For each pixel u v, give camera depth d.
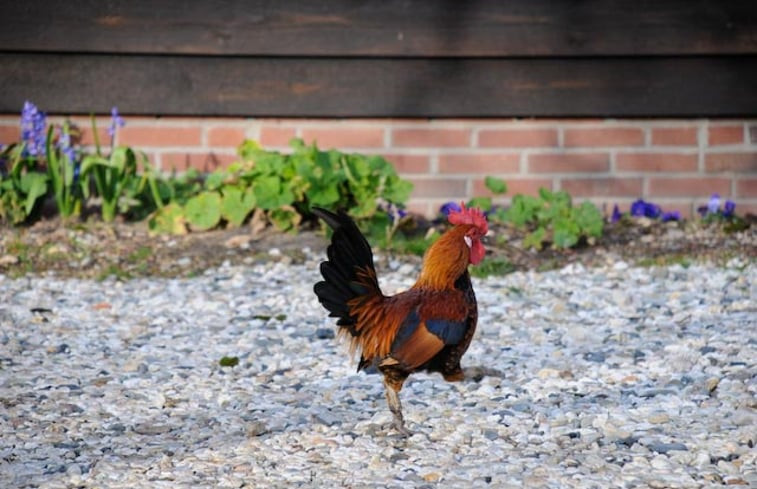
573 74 26.72
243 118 26.94
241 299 21.19
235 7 26.41
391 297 14.38
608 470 12.98
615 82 26.73
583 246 24.98
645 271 22.88
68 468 13.19
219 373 17.12
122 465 13.30
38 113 25.47
